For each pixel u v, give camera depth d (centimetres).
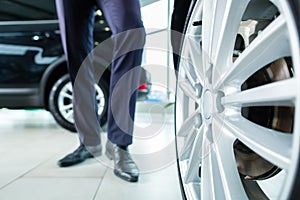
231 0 51
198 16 66
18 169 98
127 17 85
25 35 177
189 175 65
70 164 102
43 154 121
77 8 97
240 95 46
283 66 47
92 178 88
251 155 55
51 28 176
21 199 71
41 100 178
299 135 32
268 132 42
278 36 38
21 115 290
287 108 46
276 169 50
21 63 176
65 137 162
